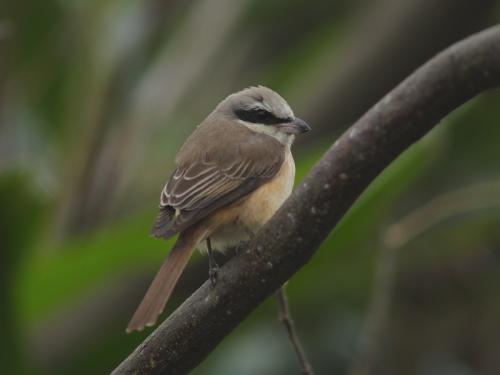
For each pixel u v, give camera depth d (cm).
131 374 665
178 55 1290
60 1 1236
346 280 1055
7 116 1178
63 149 1202
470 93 561
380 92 1228
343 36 1320
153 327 1051
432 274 1177
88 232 1174
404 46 1236
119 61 1246
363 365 899
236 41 1312
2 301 887
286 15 1322
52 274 941
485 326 1165
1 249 880
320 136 1233
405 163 905
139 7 1280
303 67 1345
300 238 621
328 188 602
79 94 1228
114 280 1027
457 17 1223
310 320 1150
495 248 1190
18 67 1222
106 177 1200
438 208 978
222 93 1295
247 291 640
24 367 892
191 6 1306
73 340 1018
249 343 1137
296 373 1123
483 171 1171
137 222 911
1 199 848
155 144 1241
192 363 661
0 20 1220
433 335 1162
